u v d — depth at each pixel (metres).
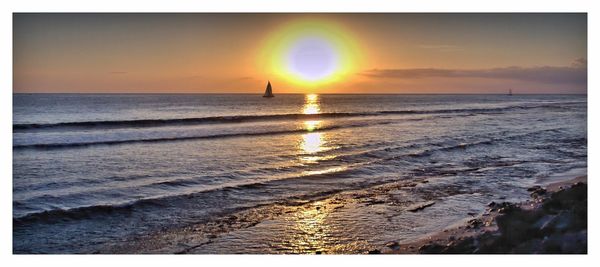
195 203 14.95
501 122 43.03
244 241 11.95
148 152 23.75
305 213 14.05
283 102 93.62
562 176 18.86
